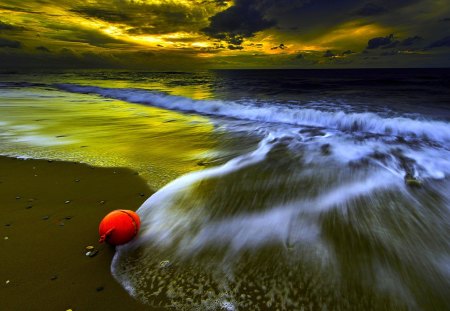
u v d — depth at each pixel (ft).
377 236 10.91
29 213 12.75
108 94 68.03
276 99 55.16
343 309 7.75
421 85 87.30
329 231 11.19
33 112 39.47
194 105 48.26
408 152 22.02
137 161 19.80
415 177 16.66
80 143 24.23
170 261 9.63
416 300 7.98
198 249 10.20
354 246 10.29
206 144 24.70
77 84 98.12
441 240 10.73
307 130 31.14
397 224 11.76
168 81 129.29
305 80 124.77
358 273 8.98
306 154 21.48
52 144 23.72
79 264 9.50
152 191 14.93
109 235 9.78
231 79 147.02
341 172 17.47
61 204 13.57
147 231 11.21
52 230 11.44
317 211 12.71
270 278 8.82
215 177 16.62
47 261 9.64
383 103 48.03
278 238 10.77
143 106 50.19
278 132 29.91
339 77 148.77
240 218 12.11
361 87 82.79
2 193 14.70
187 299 8.13
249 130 30.91
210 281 8.75
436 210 12.93
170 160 20.11
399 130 29.60
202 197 13.96
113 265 9.46
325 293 8.25
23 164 18.90
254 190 14.78
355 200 13.74
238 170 17.88
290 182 15.87
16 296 8.21
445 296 8.11
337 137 27.61
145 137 26.96
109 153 21.54
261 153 21.90
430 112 38.32
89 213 12.75
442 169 18.20
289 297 8.15
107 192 14.85
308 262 9.48
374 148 23.24
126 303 8.02
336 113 35.55
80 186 15.60
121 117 37.96
